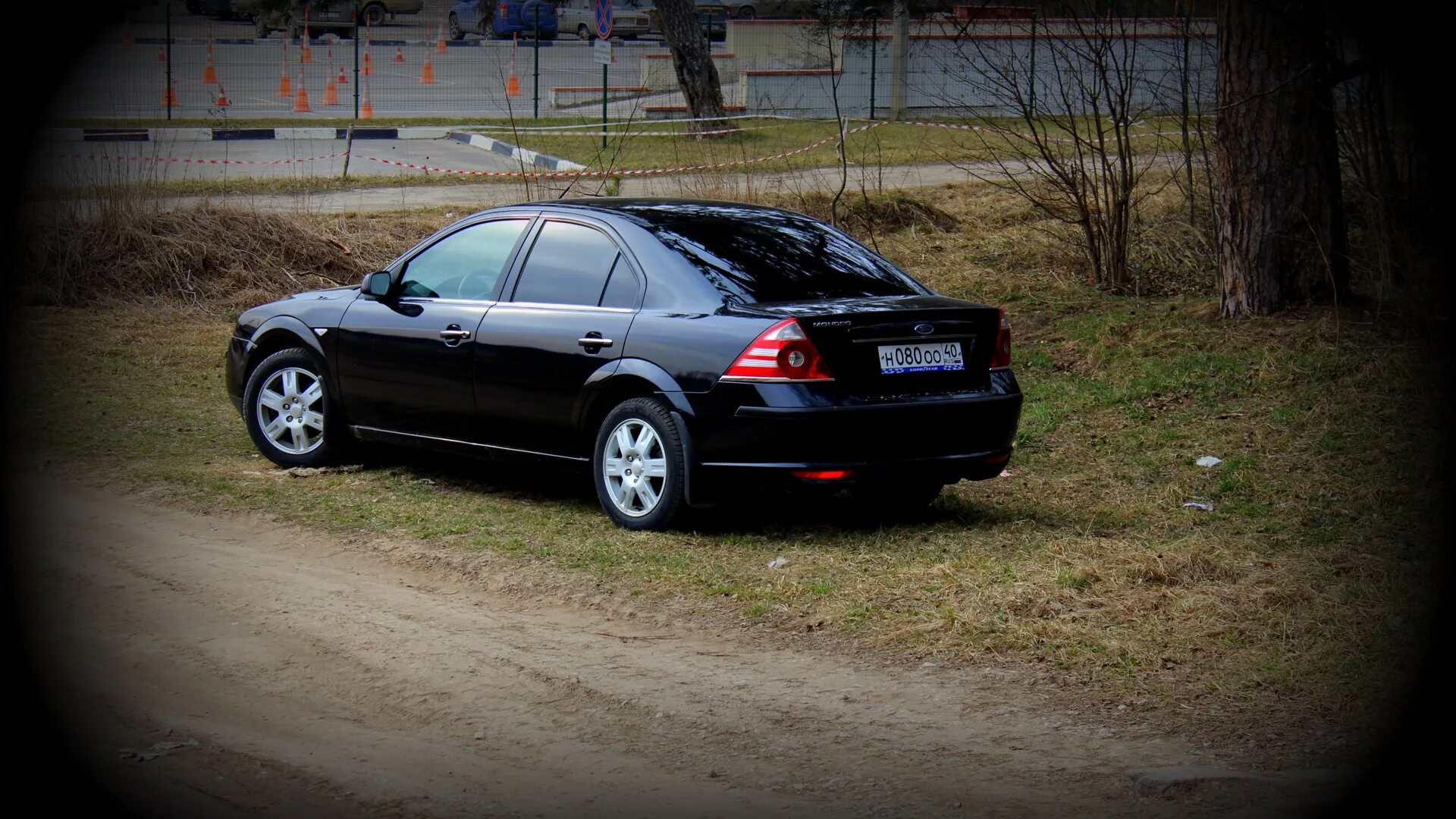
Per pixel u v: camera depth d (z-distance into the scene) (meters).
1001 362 10.91
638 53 67.25
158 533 10.91
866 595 9.34
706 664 8.21
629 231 11.20
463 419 11.91
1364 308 17.28
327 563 10.22
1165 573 9.62
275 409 13.22
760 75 47.09
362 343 12.56
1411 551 10.30
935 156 33.78
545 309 11.41
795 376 9.93
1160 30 23.31
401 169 34.62
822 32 32.78
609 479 10.97
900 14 33.53
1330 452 13.16
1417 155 17.67
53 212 22.88
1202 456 13.45
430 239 12.60
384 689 7.77
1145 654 8.22
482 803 6.33
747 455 10.09
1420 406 14.16
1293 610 8.90
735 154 30.72
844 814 6.23
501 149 38.41
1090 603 9.16
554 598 9.43
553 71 60.72
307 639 8.55
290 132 41.59
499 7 73.62
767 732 7.21
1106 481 12.79
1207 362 16.23
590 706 7.56
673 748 7.00
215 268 23.22
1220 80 17.53
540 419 11.36
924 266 22.78
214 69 57.53
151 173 25.11
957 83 42.19
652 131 42.50
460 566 10.09
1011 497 12.30
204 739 7.05
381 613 9.08
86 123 42.31
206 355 19.02
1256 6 17.08
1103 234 21.53
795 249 11.34
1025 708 7.52
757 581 9.67
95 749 6.88
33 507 11.62
